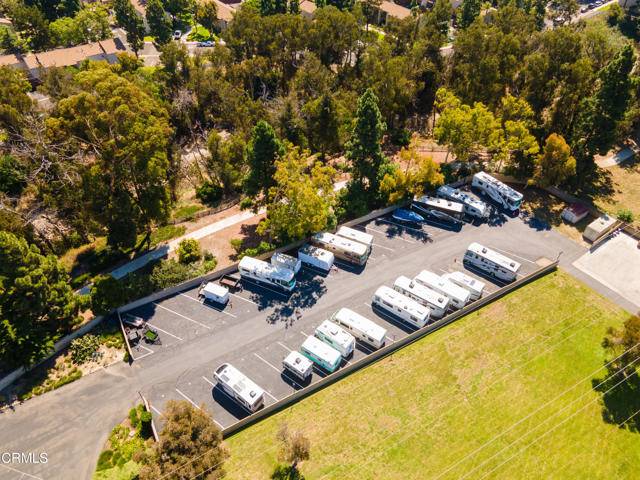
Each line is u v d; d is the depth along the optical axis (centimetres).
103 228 6944
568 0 14200
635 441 4803
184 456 3938
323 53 11375
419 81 10331
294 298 6216
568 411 5038
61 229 7362
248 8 13238
